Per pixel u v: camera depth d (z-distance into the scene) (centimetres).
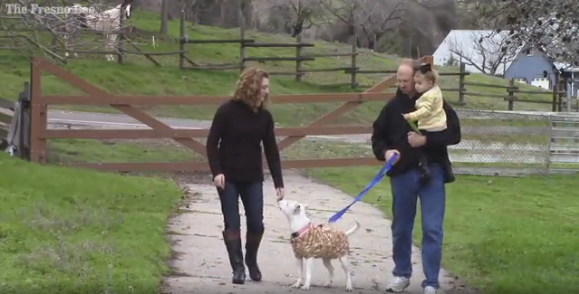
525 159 1969
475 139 1962
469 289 882
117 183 1374
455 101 3288
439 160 805
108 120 2233
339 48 4041
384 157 807
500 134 1962
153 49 3288
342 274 911
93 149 1812
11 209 1008
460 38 5069
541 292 861
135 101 1580
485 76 4034
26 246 840
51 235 909
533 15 845
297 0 4653
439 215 801
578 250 1046
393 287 833
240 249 836
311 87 3170
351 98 1686
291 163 1675
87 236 928
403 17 4969
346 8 4856
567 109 2997
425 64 793
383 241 1116
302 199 1447
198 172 1711
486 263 1003
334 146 2091
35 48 1562
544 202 1589
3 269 751
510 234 1155
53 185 1245
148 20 4069
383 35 5056
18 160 1443
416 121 785
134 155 1792
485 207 1471
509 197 1634
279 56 3603
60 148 1783
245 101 816
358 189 1595
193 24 4156
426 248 801
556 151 1973
